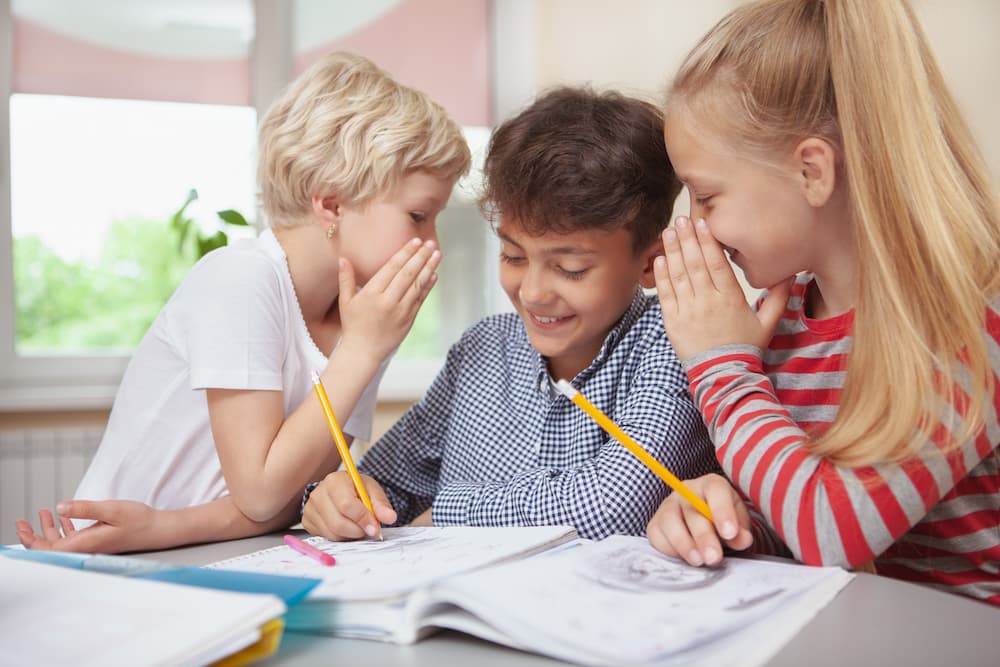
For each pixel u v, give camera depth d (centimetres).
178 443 114
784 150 80
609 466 89
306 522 88
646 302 109
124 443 116
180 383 113
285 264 113
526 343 112
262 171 120
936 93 81
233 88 270
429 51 281
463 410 113
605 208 92
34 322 256
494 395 112
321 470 111
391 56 279
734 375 79
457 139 119
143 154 263
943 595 61
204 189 268
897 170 75
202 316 105
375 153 110
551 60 272
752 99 80
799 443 72
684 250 84
